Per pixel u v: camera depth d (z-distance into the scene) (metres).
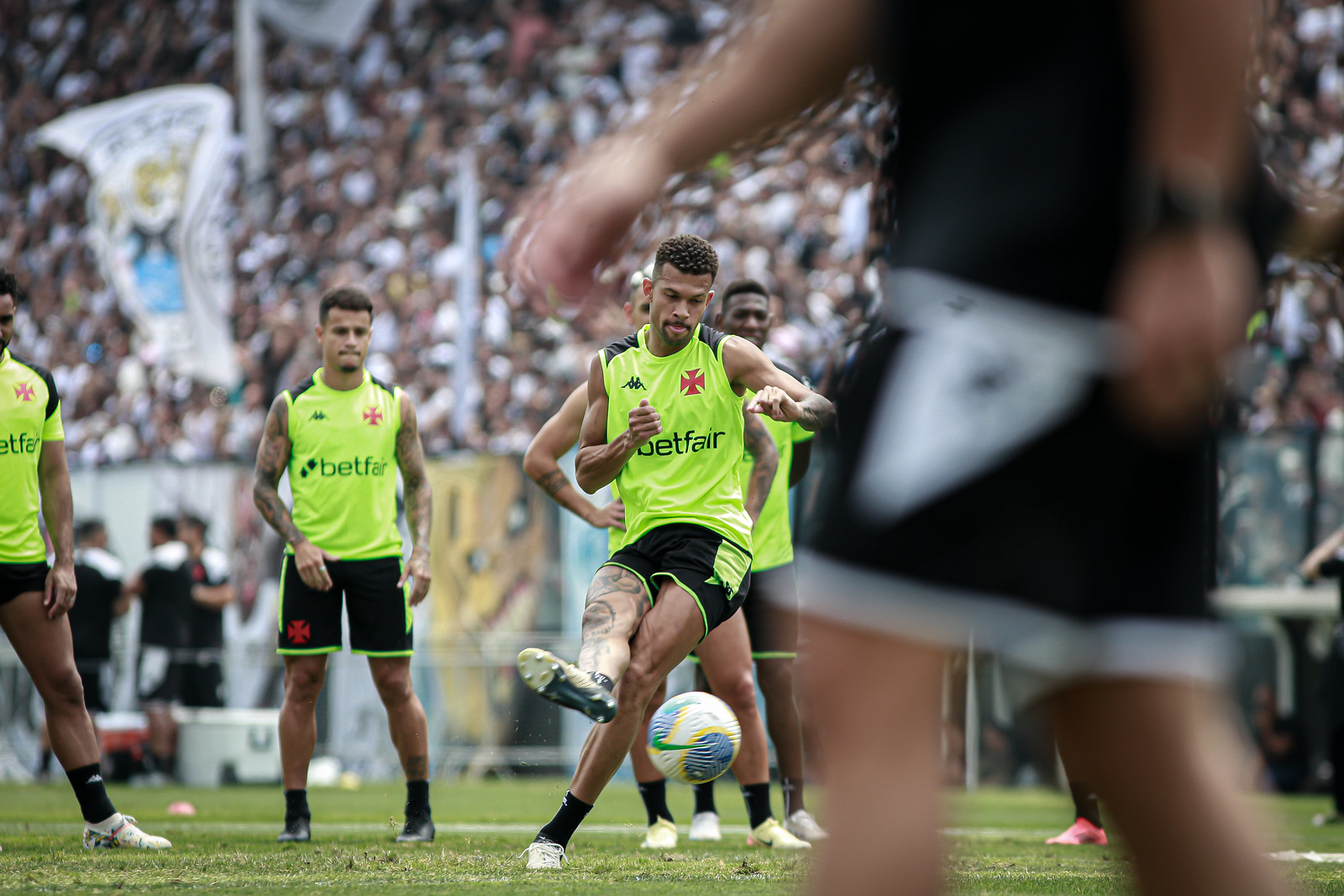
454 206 72.06
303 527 19.39
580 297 4.77
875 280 5.07
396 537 19.73
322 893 11.72
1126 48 4.55
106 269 65.50
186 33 84.25
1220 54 3.75
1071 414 4.38
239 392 66.19
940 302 4.61
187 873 13.73
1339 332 50.47
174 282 64.06
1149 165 3.91
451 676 38.56
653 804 18.80
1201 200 3.79
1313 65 60.66
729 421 15.27
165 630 38.25
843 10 4.66
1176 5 3.76
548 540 38.00
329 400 19.47
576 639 37.38
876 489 4.49
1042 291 4.49
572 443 17.50
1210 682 4.53
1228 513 36.38
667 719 15.98
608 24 75.56
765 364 15.26
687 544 14.80
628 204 4.66
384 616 19.30
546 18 76.62
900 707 4.39
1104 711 4.49
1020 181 4.59
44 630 16.70
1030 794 32.78
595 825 23.47
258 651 39.25
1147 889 4.57
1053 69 4.61
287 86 80.25
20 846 17.19
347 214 73.69
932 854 4.30
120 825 16.94
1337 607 35.44
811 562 4.62
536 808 27.62
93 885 12.51
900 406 4.55
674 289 15.05
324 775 37.34
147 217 64.62
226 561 40.06
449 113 75.75
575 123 73.69
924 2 4.78
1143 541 4.38
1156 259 3.85
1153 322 3.80
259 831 21.06
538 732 37.47
